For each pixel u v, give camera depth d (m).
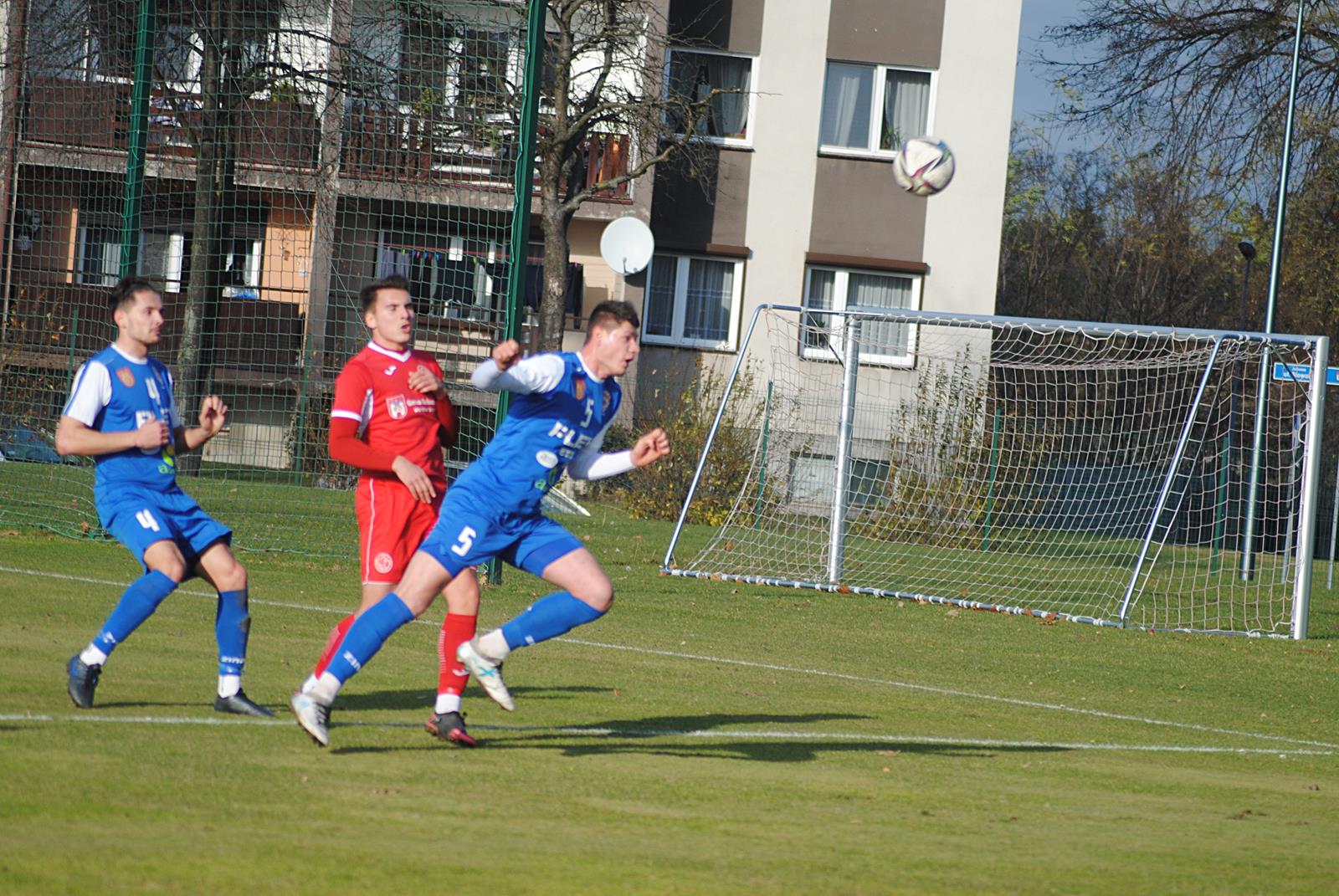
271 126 52.12
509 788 12.60
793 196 69.69
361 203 59.62
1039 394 58.97
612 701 18.67
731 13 68.81
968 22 69.44
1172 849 12.04
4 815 10.05
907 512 53.25
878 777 14.62
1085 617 36.00
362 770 12.91
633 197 67.00
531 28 31.02
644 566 39.97
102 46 48.94
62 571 27.66
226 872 9.06
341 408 16.23
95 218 56.88
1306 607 35.72
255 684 17.52
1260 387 47.41
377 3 51.62
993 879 10.45
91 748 12.72
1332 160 72.69
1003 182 69.81
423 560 14.24
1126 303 123.31
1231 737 20.42
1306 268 79.38
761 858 10.61
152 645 19.92
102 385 15.32
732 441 57.78
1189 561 54.06
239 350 52.69
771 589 37.38
